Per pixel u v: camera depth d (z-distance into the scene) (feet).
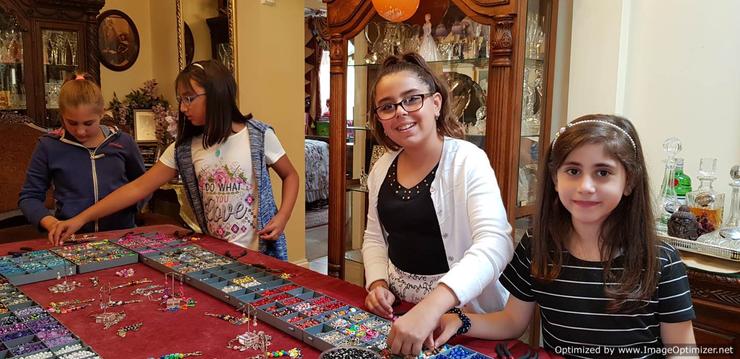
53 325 4.46
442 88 5.07
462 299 4.06
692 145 7.10
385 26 8.64
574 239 4.31
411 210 4.99
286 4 13.01
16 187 11.39
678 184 6.81
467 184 4.78
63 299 5.15
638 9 7.36
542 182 4.40
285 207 7.67
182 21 14.90
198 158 7.41
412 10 7.41
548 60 7.73
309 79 26.58
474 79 7.67
